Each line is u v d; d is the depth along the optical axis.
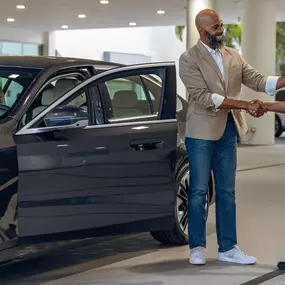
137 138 5.03
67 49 28.70
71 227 4.62
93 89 4.93
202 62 4.90
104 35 30.31
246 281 4.68
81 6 19.47
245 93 17.33
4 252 4.32
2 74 4.91
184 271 4.97
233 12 21.52
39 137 4.44
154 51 32.72
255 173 11.34
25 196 4.34
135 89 5.30
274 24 17.55
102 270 5.05
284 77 5.03
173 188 5.29
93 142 4.75
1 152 4.21
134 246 5.91
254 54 17.47
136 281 4.70
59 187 4.53
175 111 5.34
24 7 19.69
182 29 33.53
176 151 5.37
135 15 21.61
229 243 5.23
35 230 4.41
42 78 4.72
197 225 5.12
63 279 4.79
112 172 4.86
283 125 20.78
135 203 5.02
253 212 7.51
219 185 5.17
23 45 26.23
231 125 5.06
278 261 5.29
